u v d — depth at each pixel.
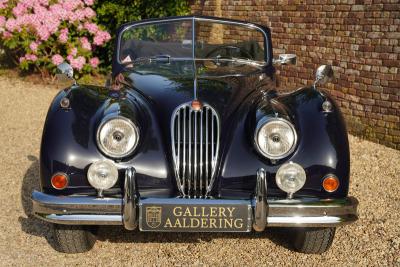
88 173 3.61
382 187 5.73
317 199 3.70
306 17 8.27
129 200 3.58
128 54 5.25
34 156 6.56
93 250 4.30
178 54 5.22
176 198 3.67
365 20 7.24
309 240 4.14
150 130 3.91
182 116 3.89
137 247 4.38
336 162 3.72
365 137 7.35
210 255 4.27
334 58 7.82
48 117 3.88
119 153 3.69
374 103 7.21
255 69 5.09
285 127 3.65
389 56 6.95
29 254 4.21
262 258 4.23
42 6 10.41
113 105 3.85
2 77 10.92
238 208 3.63
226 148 3.86
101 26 10.58
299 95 4.17
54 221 3.65
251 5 9.40
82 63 10.09
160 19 5.32
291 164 3.63
